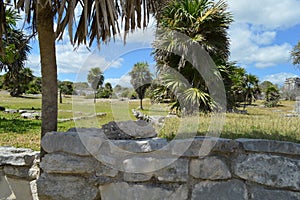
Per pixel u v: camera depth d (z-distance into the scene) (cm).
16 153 211
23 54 791
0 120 678
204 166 176
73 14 165
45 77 207
